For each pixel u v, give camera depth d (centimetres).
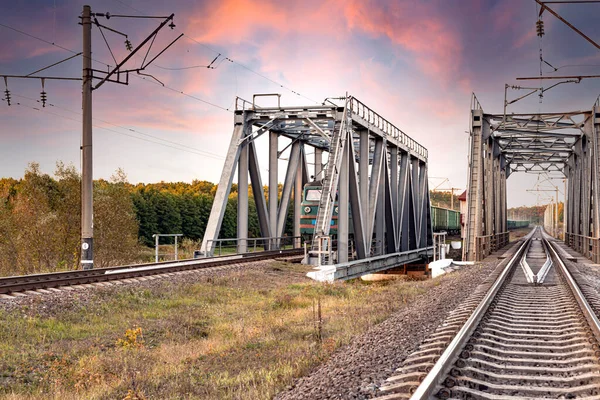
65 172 3653
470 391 587
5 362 989
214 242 2536
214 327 1388
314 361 904
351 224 3397
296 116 2698
